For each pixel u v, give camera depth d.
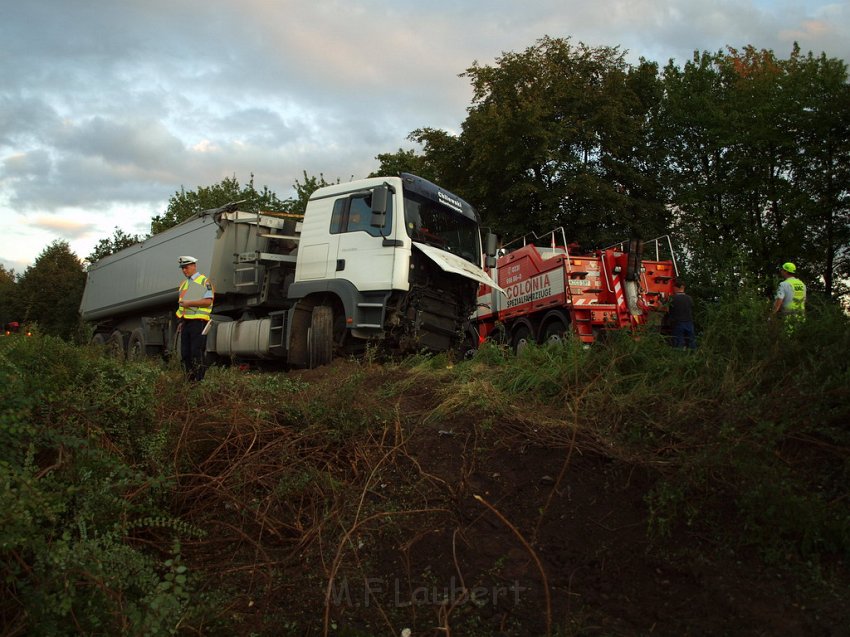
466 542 3.85
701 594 3.28
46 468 3.45
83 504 3.43
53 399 4.05
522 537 3.66
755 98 21.27
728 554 3.54
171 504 4.25
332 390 5.67
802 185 20.25
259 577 3.64
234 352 12.56
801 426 4.11
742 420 4.15
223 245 13.15
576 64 25.86
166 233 15.55
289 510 4.31
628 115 25.30
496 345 7.73
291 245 13.46
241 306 13.19
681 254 14.74
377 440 5.13
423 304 10.58
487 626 3.22
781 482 3.61
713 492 3.91
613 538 3.80
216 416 5.07
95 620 2.59
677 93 23.00
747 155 20.89
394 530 4.03
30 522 2.83
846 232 19.55
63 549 2.67
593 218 23.14
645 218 23.50
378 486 4.59
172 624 2.85
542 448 4.77
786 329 5.16
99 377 4.76
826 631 2.98
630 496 4.11
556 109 24.66
